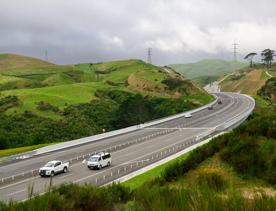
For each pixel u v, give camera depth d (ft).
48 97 341.62
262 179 85.81
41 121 277.44
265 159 92.12
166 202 19.30
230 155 97.60
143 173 113.80
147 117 357.00
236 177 88.07
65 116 300.40
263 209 16.78
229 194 18.54
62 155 166.40
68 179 114.93
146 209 23.17
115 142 197.47
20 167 141.59
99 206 44.83
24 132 253.85
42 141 242.58
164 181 84.69
